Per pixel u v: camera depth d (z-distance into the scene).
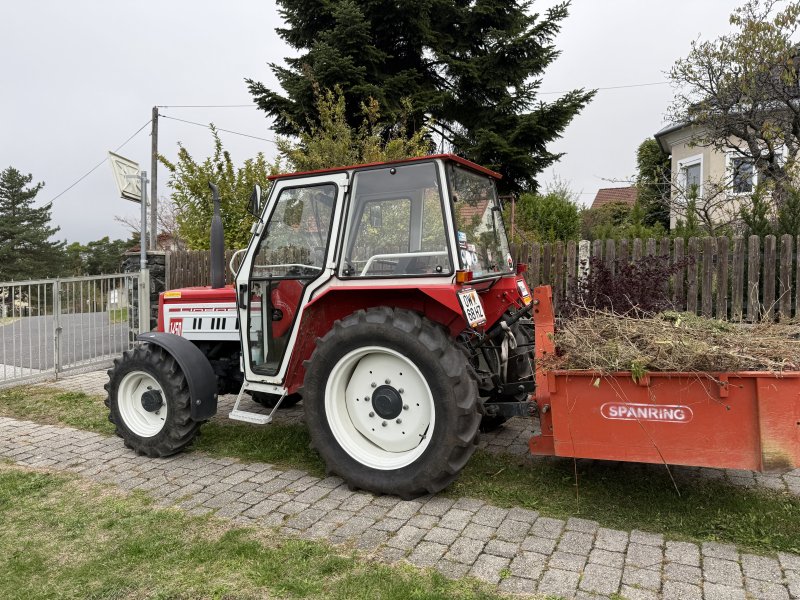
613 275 5.68
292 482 3.57
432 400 3.15
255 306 3.95
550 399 3.01
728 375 2.69
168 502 3.30
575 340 3.11
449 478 3.19
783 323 3.47
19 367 6.89
